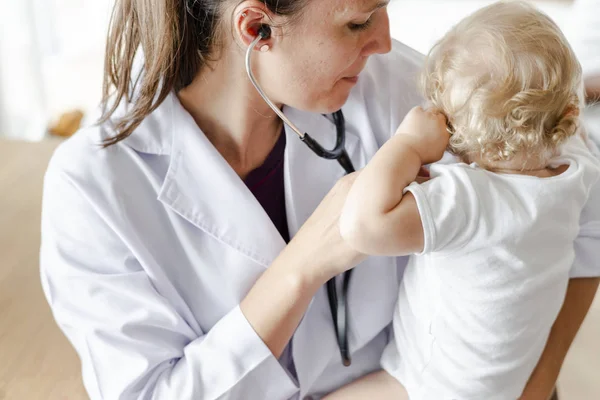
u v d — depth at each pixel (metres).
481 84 0.81
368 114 1.04
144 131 0.89
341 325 0.99
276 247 0.93
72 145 0.88
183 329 0.92
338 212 0.86
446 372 0.91
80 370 1.11
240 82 0.86
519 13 0.83
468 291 0.84
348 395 0.98
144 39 0.80
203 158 0.90
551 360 0.97
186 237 0.91
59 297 0.90
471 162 0.87
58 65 2.87
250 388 0.90
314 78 0.82
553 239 0.83
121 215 0.86
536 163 0.84
